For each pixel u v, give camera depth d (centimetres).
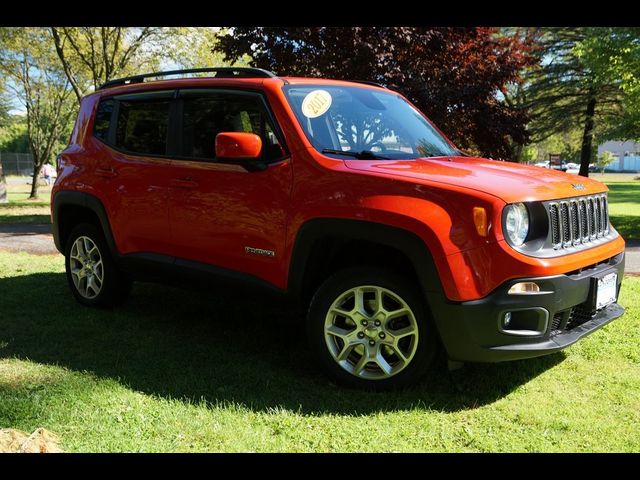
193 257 421
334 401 326
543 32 2422
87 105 527
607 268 358
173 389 339
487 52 1296
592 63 1345
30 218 1516
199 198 409
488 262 306
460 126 1249
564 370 369
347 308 355
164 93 454
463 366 375
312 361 390
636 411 311
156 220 440
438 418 305
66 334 443
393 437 285
